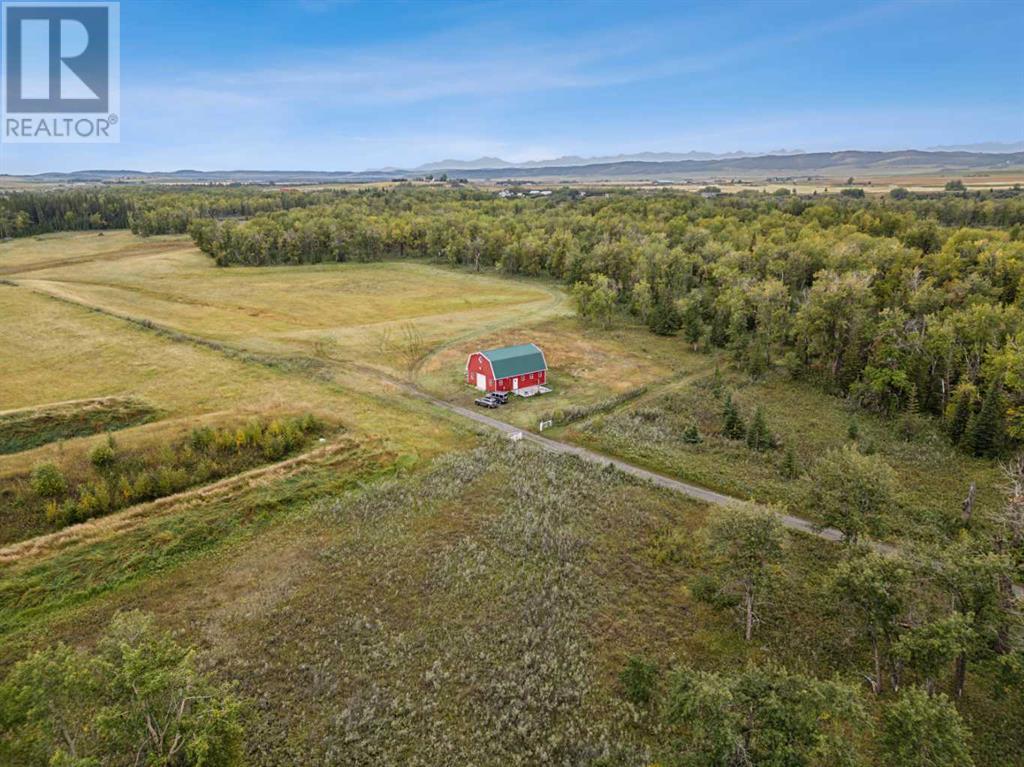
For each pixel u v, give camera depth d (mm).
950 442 59750
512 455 56969
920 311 80062
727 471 54531
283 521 46438
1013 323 69562
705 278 117688
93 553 40844
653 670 31422
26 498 45500
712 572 40219
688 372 82250
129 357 78438
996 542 38500
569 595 38219
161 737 23266
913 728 23984
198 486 50531
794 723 23688
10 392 66125
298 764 27172
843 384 73625
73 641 33938
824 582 34406
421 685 31609
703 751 24609
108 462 50156
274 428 57625
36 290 105625
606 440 60656
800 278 107375
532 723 29500
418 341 92562
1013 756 27750
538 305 117812
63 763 20703
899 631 30797
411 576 40000
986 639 29484
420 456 57188
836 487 41219
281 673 32062
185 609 36781
